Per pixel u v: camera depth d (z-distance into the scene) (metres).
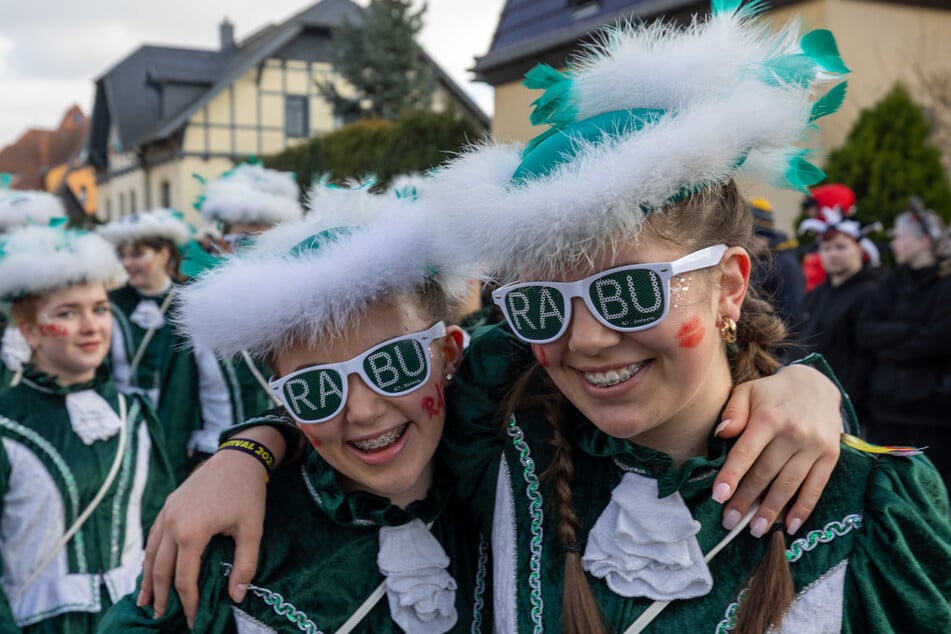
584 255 1.37
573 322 1.41
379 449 1.62
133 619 1.62
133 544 2.90
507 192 1.41
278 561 1.68
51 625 2.70
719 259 1.43
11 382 2.90
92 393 2.93
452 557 1.77
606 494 1.61
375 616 1.70
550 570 1.59
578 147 1.41
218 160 28.98
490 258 1.45
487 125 17.94
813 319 5.12
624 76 1.45
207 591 1.60
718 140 1.35
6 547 2.72
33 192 5.62
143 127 32.88
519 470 1.70
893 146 8.23
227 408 4.14
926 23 9.38
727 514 1.51
